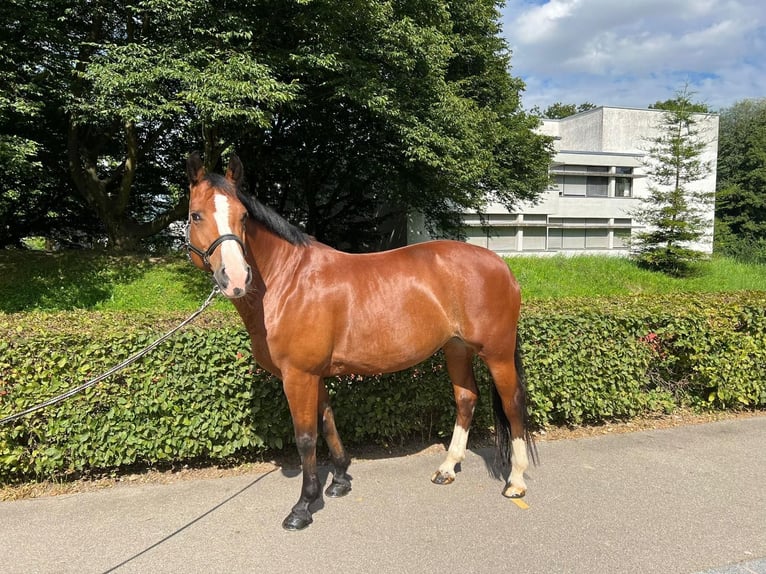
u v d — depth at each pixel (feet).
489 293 10.00
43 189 40.78
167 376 10.98
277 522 9.17
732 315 15.48
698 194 54.13
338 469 10.35
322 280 9.33
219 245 7.88
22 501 10.08
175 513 9.52
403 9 33.91
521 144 50.72
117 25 33.12
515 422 10.35
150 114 25.34
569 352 13.80
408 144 34.42
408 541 8.52
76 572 7.69
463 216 58.23
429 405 12.84
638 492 10.31
